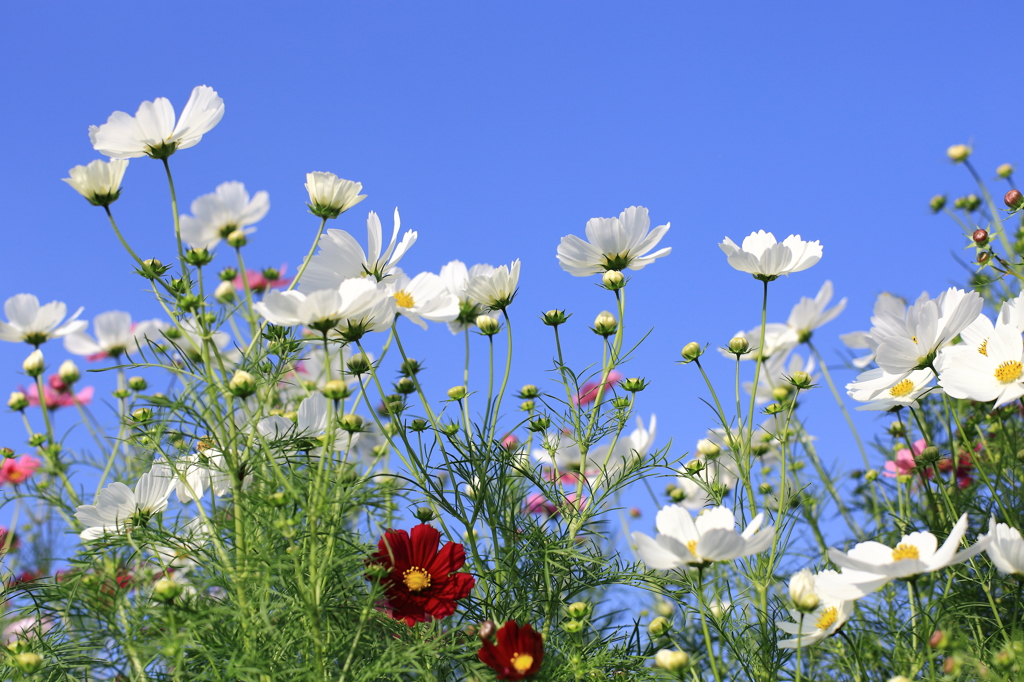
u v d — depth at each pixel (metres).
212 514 1.38
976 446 1.63
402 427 1.40
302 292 1.40
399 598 1.33
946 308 1.39
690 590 1.42
